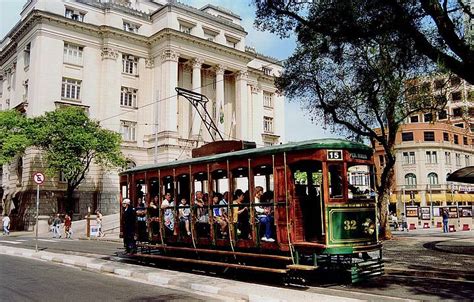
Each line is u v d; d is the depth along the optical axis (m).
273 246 10.69
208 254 12.88
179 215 13.48
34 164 38.00
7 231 33.91
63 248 21.12
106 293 9.57
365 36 11.45
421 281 10.73
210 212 12.37
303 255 10.38
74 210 39.34
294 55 20.92
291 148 10.46
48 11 39.19
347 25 11.35
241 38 51.69
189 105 46.75
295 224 10.34
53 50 39.56
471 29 12.01
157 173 14.41
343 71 20.52
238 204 11.59
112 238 27.80
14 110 36.88
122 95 43.44
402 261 13.72
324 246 9.67
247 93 52.62
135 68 44.72
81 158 36.75
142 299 8.91
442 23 10.49
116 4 44.16
